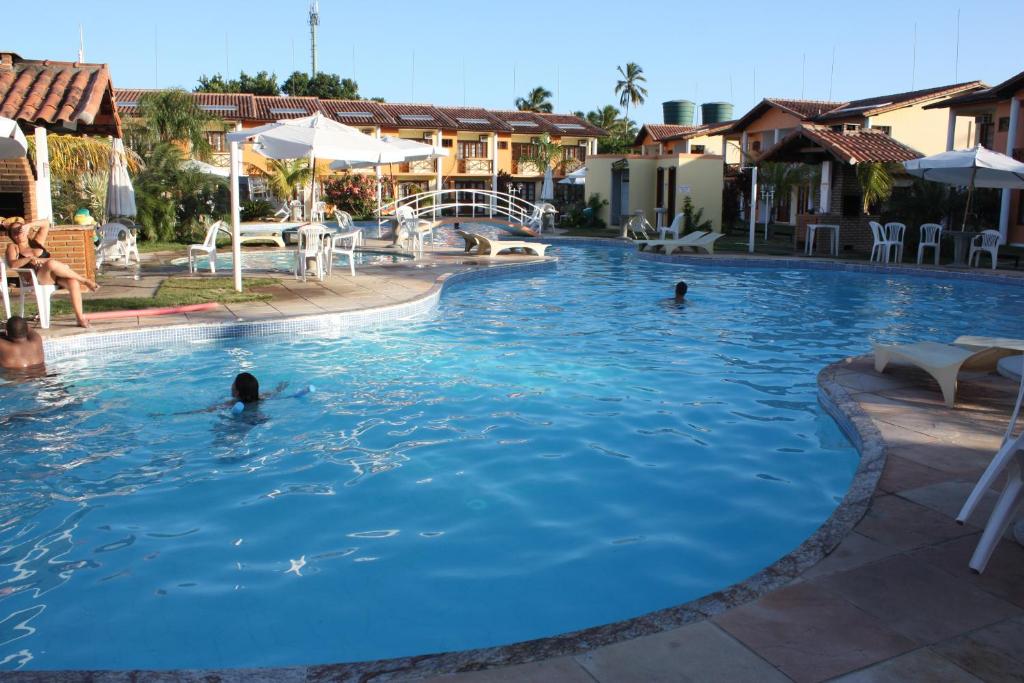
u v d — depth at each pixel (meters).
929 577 3.68
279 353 9.20
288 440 6.34
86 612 3.85
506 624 3.79
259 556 4.45
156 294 11.91
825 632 3.20
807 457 6.07
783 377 8.55
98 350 9.09
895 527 4.25
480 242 20.19
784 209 35.97
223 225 22.89
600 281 16.62
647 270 18.84
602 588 4.13
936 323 12.05
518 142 48.31
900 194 22.23
